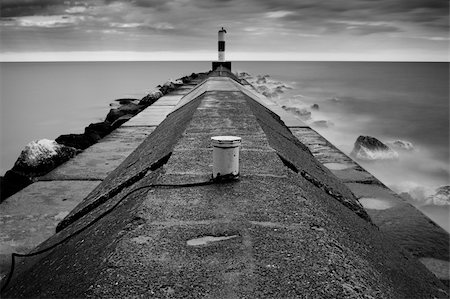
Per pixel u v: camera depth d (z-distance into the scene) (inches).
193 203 106.3
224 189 115.7
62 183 224.1
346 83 2869.1
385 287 81.4
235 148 120.0
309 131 358.9
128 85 2645.2
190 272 75.3
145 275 74.6
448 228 460.1
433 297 101.1
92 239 106.9
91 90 2253.9
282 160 153.3
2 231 165.2
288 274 74.5
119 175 184.4
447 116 1423.5
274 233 90.1
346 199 153.1
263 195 111.5
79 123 1162.0
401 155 850.1
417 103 1768.0
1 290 115.0
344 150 916.0
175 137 194.5
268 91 1937.7
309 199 112.7
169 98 629.0
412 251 140.1
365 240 110.7
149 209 102.9
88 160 270.4
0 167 735.7
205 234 89.5
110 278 74.2
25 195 204.4
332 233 94.4
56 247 122.6
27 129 1090.1
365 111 1534.2
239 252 82.0
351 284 73.7
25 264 126.5
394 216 170.7
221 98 316.5
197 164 139.2
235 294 69.2
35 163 239.3
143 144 271.0
